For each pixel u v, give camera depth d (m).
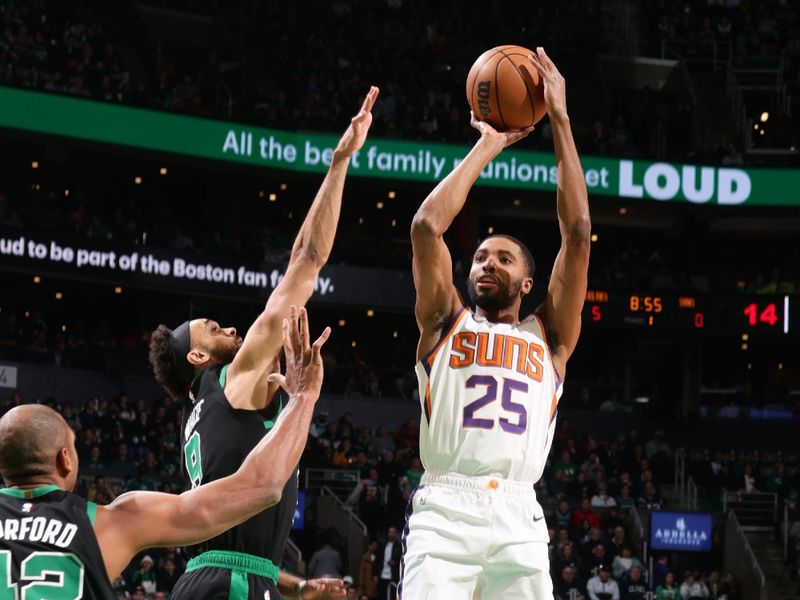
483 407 12.59
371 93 12.78
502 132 13.55
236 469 11.61
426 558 12.39
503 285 13.03
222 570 11.36
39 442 9.02
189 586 11.37
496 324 12.97
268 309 12.02
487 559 12.44
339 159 12.70
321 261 12.41
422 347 12.96
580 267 13.02
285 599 12.55
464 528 12.39
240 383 11.83
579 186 13.16
